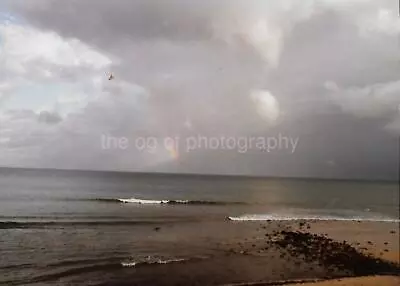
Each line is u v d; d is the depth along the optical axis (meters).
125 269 9.15
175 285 8.11
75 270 9.03
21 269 8.88
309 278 8.69
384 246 12.00
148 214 17.80
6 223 13.44
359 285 8.10
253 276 8.83
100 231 13.48
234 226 15.38
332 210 23.83
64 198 20.03
